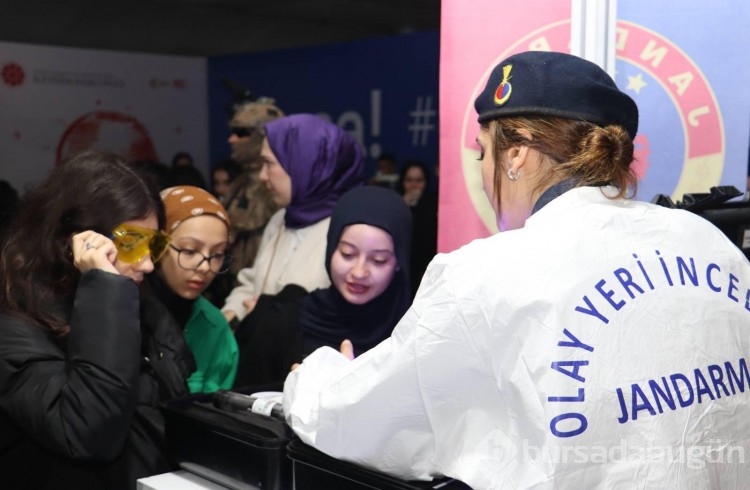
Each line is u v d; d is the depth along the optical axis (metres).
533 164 0.92
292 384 1.01
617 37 1.36
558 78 0.91
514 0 1.33
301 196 2.34
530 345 0.82
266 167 2.42
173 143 5.61
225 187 4.80
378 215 1.64
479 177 1.38
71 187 1.25
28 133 4.94
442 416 0.86
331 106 5.11
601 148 0.90
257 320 2.14
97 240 1.20
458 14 1.37
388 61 4.81
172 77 5.55
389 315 1.71
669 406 0.83
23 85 4.90
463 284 0.84
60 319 1.23
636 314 0.84
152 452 1.31
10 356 1.18
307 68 5.19
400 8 6.24
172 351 1.45
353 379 0.90
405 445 0.88
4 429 1.22
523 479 0.81
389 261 1.66
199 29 6.20
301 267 2.24
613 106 0.93
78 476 1.24
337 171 2.38
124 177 1.27
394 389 0.86
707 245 0.93
